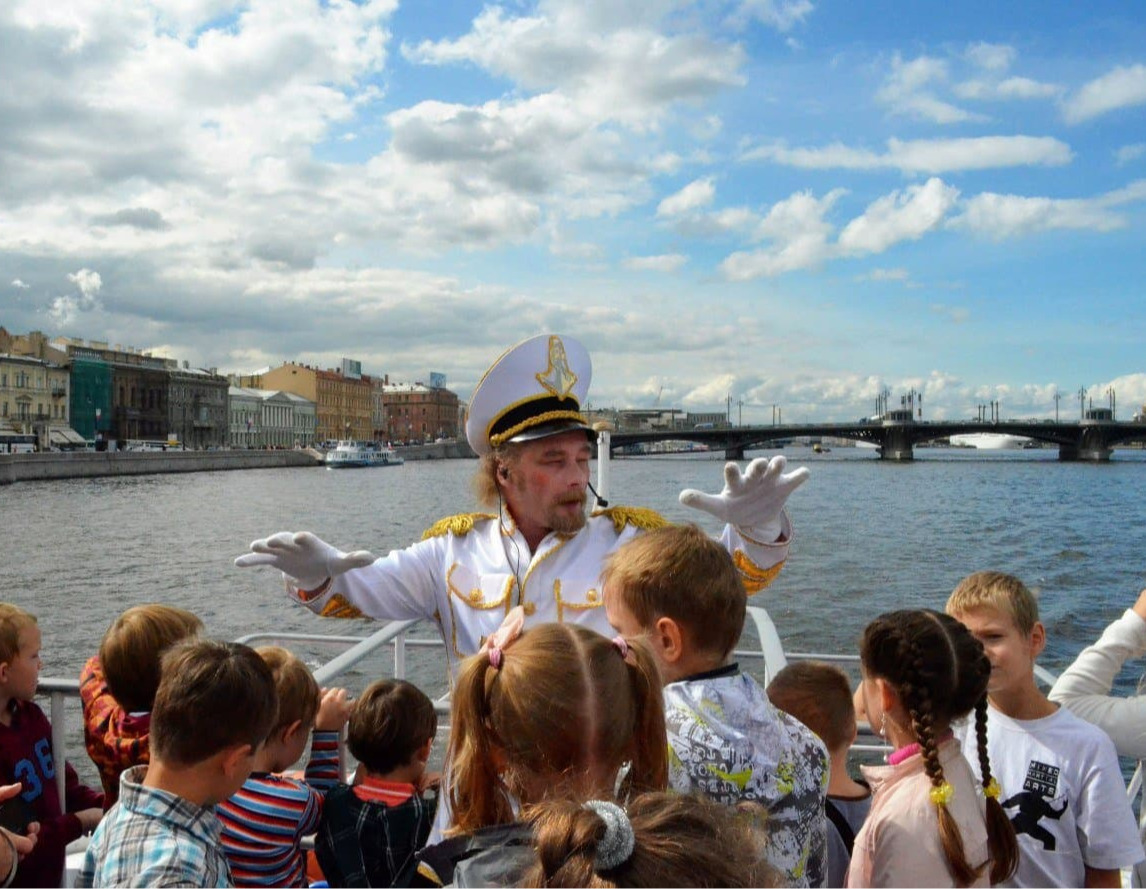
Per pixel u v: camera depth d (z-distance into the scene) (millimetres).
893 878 2242
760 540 2742
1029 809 2611
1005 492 60562
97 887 2111
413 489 71938
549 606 2801
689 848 1485
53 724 3221
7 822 2906
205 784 2172
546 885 1473
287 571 2875
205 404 122188
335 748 3400
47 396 97250
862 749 4648
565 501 2834
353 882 2740
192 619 3021
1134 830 2590
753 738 2053
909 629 2312
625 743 1817
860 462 116062
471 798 1875
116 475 84750
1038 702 2721
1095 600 21875
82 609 22547
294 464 119250
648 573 2129
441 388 193125
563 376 2908
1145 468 98688
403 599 2982
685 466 108688
